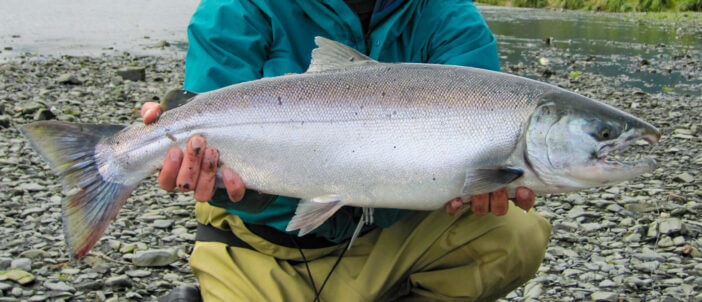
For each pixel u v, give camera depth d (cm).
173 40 423
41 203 133
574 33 486
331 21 74
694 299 95
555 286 101
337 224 72
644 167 62
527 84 64
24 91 242
